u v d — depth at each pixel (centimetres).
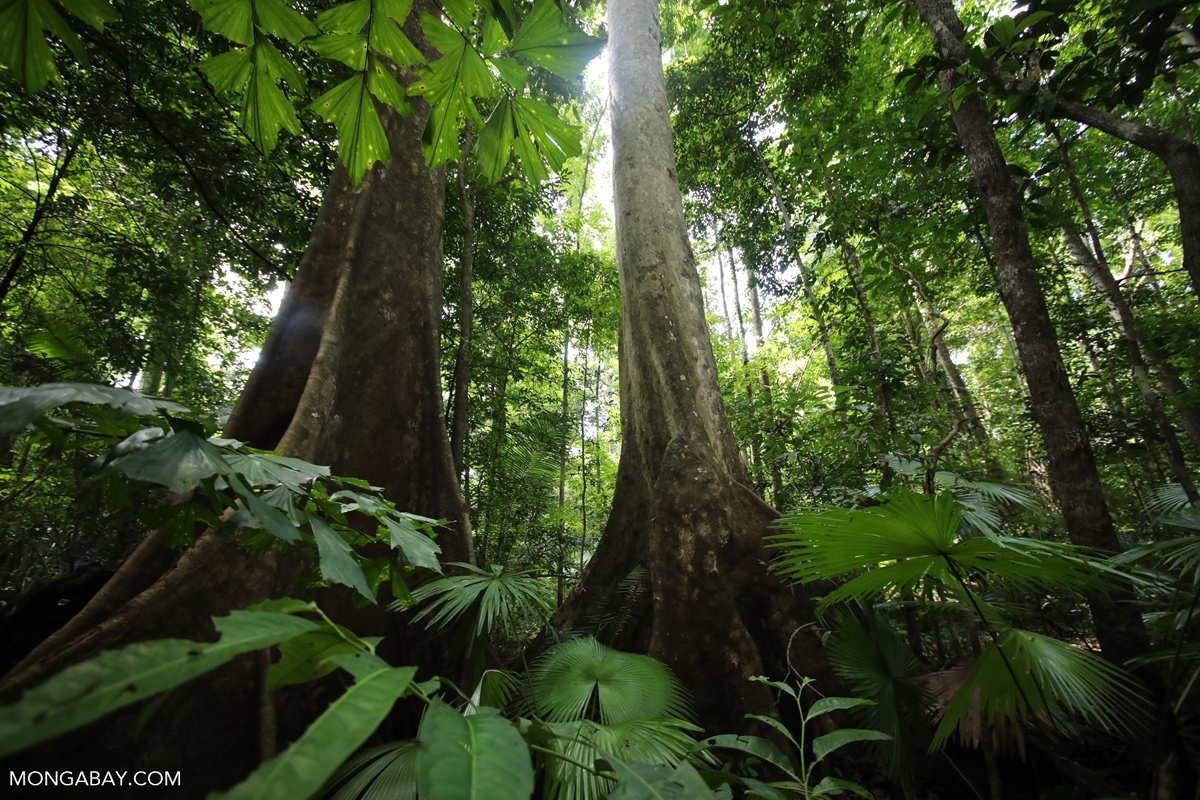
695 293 486
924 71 392
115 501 124
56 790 133
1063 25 345
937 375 566
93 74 479
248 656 189
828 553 175
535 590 230
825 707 170
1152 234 1185
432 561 129
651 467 432
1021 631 180
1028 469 869
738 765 241
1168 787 163
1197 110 784
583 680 227
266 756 173
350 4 124
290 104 142
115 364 588
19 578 407
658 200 514
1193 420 616
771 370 1092
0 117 495
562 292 895
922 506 146
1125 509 877
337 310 299
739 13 619
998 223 352
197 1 117
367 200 351
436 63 141
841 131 664
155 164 572
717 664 295
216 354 941
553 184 802
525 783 65
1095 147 797
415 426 323
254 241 643
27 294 616
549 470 757
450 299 705
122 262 622
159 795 148
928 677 221
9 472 421
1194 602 172
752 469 763
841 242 655
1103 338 725
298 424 249
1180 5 308
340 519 142
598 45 136
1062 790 183
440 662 266
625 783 85
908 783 202
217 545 189
